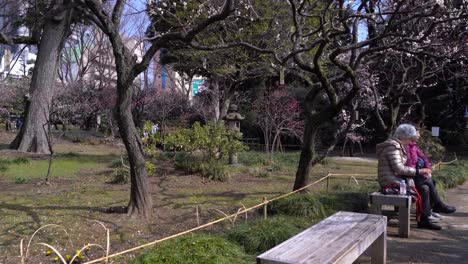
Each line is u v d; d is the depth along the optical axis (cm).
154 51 638
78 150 1875
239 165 1395
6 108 3142
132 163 677
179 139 1226
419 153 693
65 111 2786
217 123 1314
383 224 457
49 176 1127
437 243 584
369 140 2412
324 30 738
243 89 2431
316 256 318
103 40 3588
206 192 942
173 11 1170
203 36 1370
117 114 653
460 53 974
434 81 1727
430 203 705
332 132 2131
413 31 917
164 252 407
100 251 508
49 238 560
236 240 509
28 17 1337
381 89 1399
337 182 1067
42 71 1658
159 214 701
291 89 2205
